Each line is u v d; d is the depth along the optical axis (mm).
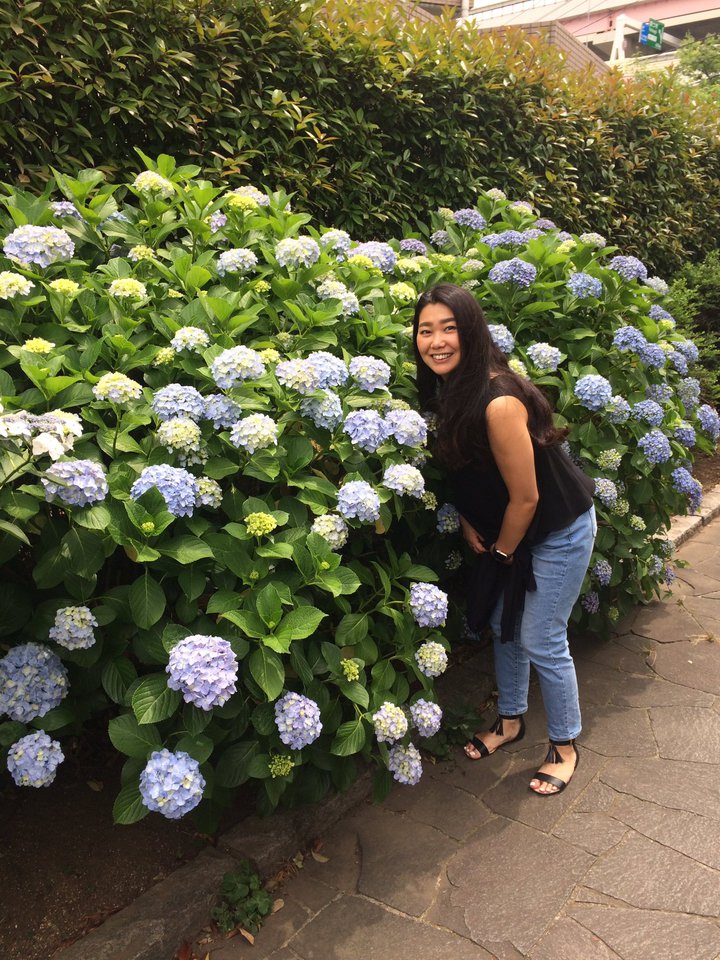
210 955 1891
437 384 2502
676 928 1933
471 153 4941
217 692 1614
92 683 1912
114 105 3346
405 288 2863
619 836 2264
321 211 4250
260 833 2166
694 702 2971
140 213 2904
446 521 2633
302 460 2148
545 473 2324
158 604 1813
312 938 1941
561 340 3195
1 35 3004
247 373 2041
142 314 2369
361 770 2486
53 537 1851
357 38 4191
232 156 3791
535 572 2410
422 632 2367
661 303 4266
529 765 2650
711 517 5211
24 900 1892
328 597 2207
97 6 3217
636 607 3836
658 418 3145
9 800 2168
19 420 1610
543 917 1981
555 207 5641
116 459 2014
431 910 2021
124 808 1707
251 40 3752
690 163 7375
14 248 2268
